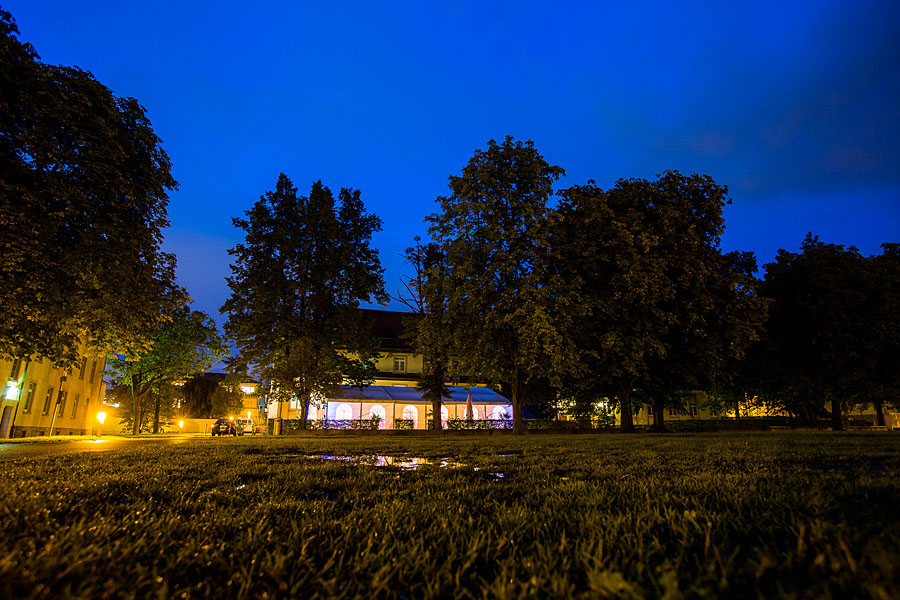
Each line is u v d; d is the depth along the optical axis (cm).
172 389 6775
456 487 498
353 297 3662
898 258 3731
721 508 348
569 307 2597
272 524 328
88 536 267
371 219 3844
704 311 2684
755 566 200
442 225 2891
